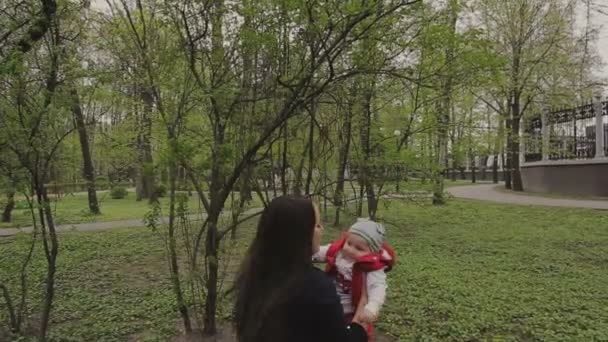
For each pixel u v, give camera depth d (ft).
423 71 18.95
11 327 17.12
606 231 37.81
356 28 13.55
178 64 15.62
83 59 16.56
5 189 14.70
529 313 18.75
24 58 14.74
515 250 31.91
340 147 27.99
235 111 15.88
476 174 150.51
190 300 17.67
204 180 15.35
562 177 66.08
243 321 6.25
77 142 17.95
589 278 24.52
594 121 61.36
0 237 35.42
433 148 32.07
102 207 69.97
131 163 23.43
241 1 14.58
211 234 15.60
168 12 14.76
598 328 17.16
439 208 53.47
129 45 16.30
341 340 5.84
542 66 63.67
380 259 8.66
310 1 12.17
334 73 14.16
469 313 18.71
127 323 18.53
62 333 17.30
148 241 37.42
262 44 14.61
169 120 15.43
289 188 22.58
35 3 15.03
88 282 25.08
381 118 30.35
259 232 6.46
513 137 62.23
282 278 6.08
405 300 20.57
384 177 29.14
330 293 5.98
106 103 19.93
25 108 14.71
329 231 36.94
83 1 16.66
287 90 15.19
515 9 61.46
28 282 24.72
